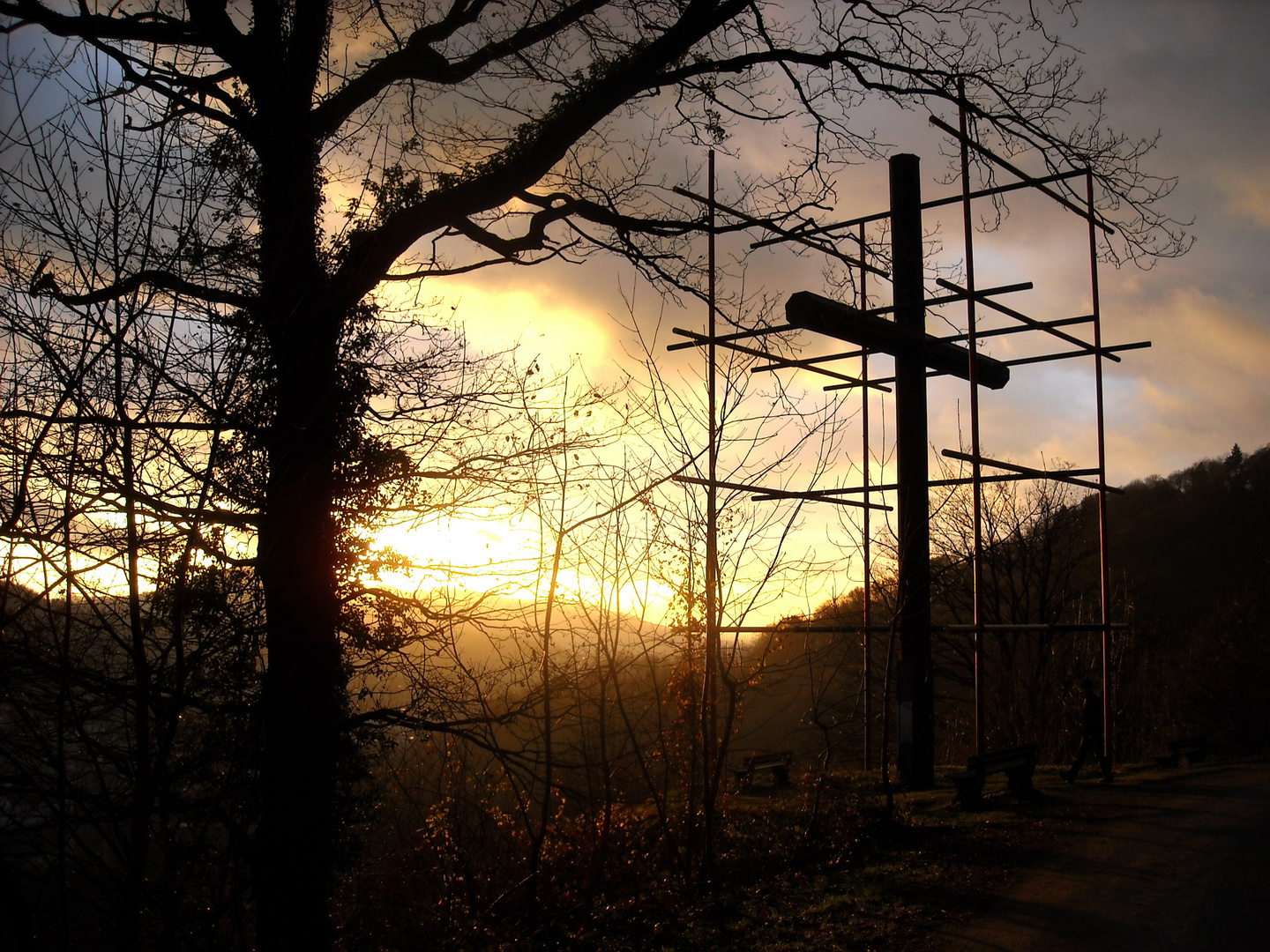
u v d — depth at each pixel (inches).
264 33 271.0
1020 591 1293.1
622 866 335.3
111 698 184.5
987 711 1133.7
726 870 338.3
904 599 414.0
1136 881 270.7
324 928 252.4
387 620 275.6
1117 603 1145.4
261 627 232.1
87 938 186.1
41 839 165.8
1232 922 231.3
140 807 175.8
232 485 225.9
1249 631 1317.7
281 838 246.1
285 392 249.3
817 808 368.5
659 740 346.6
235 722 230.8
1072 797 420.8
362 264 277.3
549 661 289.3
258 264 249.1
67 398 175.9
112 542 183.2
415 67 313.3
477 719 272.4
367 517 268.2
